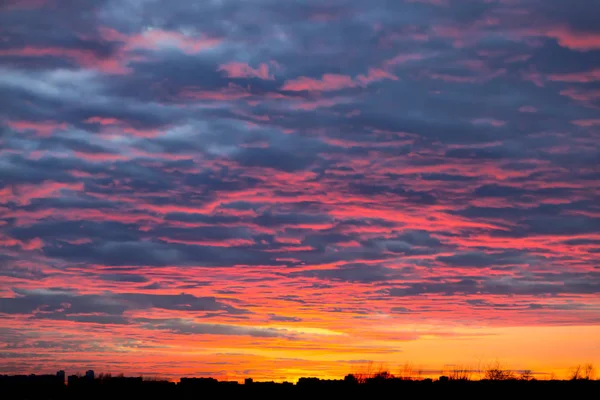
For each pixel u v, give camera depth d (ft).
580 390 161.58
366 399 169.78
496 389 165.27
